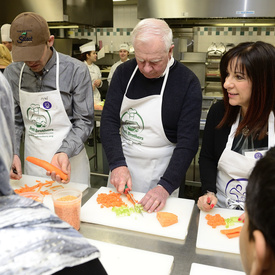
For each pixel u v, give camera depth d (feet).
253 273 1.31
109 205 4.15
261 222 1.26
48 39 4.88
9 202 1.53
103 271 1.55
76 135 5.21
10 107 1.56
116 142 4.95
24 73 5.35
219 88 13.15
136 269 2.88
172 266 3.00
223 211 4.08
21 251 1.31
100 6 15.43
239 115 4.48
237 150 4.49
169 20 13.88
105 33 19.34
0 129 1.44
